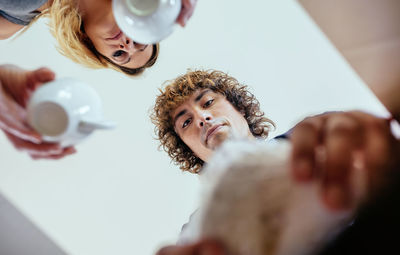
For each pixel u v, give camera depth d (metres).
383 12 0.39
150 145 1.38
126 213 1.38
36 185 1.26
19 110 0.54
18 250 1.02
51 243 1.23
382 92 0.42
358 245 0.25
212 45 1.30
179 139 1.31
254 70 1.32
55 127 0.46
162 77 1.34
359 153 0.24
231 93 1.27
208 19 1.25
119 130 1.36
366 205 0.24
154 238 1.37
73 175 1.33
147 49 1.02
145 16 0.53
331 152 0.23
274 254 0.25
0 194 1.19
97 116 0.51
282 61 1.27
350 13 0.45
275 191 0.25
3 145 1.21
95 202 1.36
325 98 1.23
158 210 1.39
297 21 1.20
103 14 0.86
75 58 1.03
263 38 1.25
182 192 1.38
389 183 0.23
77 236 1.30
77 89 0.49
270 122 1.33
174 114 1.26
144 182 1.40
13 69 0.57
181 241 0.33
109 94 1.33
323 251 0.25
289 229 0.25
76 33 0.92
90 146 1.34
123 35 0.90
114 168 1.38
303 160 0.23
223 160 0.29
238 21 1.25
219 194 0.27
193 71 1.33
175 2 0.54
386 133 0.24
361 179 0.23
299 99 1.30
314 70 1.22
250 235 0.25
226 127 1.17
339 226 0.25
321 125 0.25
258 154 0.28
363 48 0.45
